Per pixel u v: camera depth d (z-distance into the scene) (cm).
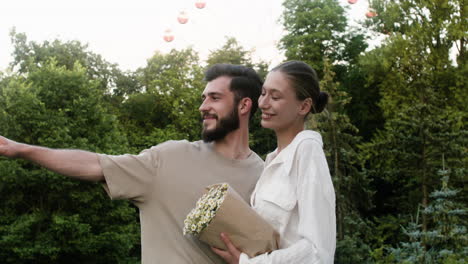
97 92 1869
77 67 1803
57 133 1597
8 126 1557
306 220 173
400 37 2066
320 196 175
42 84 1733
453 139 1541
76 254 1653
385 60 2055
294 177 184
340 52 2448
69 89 1738
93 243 1597
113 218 1711
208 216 182
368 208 1507
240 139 238
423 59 2003
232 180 227
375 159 1783
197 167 223
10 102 1585
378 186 2209
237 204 183
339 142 1465
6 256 1562
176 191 216
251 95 237
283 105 195
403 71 2038
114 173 208
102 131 1800
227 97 231
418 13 2156
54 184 1560
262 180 195
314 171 178
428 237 905
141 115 2520
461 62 2016
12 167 1523
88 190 1625
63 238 1560
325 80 1522
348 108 2375
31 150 200
